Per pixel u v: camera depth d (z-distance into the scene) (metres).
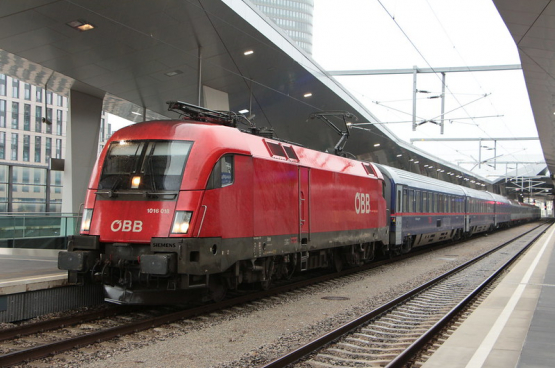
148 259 8.74
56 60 18.66
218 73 20.59
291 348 7.60
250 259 10.69
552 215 176.75
